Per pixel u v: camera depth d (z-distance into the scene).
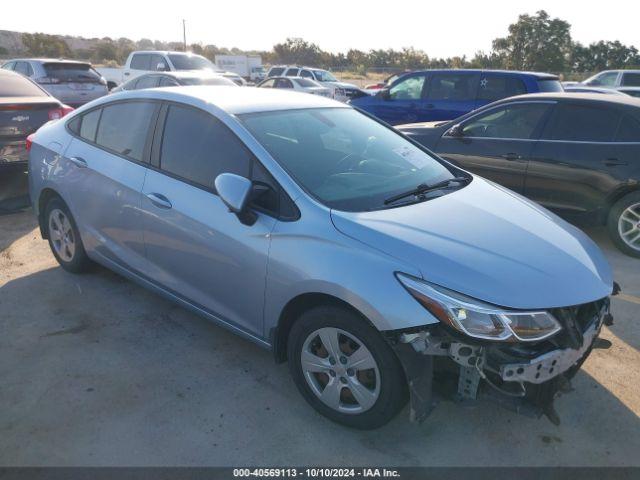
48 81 12.84
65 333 3.65
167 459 2.57
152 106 3.64
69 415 2.85
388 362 2.47
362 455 2.63
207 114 3.31
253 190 2.90
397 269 2.44
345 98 17.97
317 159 3.17
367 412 2.63
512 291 2.37
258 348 3.54
